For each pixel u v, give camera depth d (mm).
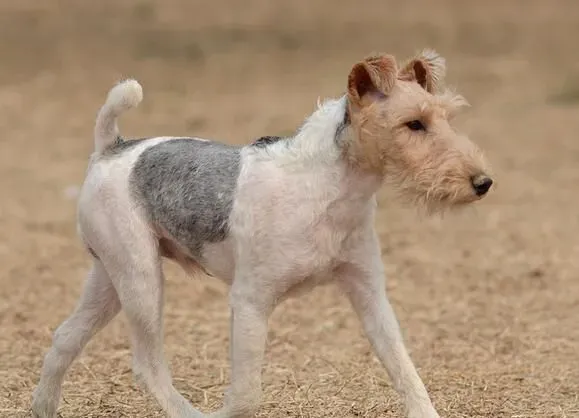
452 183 7785
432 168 7824
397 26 36875
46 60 31859
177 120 24844
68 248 16219
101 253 8852
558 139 23516
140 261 8672
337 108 8211
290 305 13586
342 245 8203
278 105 26422
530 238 16641
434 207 8000
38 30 35531
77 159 22125
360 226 8234
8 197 19219
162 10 39156
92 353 11742
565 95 27625
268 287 8148
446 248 16188
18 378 10938
